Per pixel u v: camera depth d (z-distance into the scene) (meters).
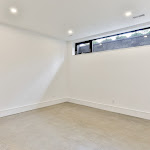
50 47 4.36
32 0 2.11
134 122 2.88
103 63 3.91
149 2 2.20
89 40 4.42
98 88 4.03
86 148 1.89
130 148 1.89
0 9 2.43
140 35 3.35
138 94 3.22
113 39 3.85
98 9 2.44
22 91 3.62
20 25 3.31
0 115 3.17
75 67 4.69
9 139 2.13
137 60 3.23
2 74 3.21
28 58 3.74
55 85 4.56
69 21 3.02
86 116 3.28
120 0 2.13
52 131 2.44
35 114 3.42
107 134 2.32
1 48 3.19
